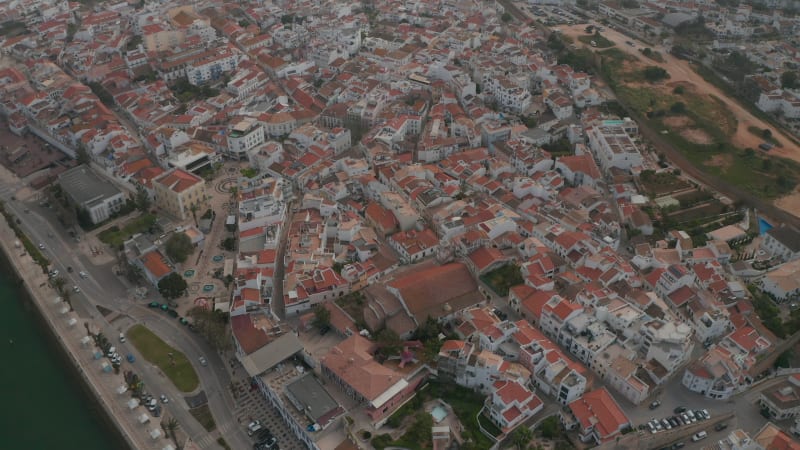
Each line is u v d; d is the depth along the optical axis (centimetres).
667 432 18738
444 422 18912
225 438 18788
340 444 17875
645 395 19712
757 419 19588
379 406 18550
